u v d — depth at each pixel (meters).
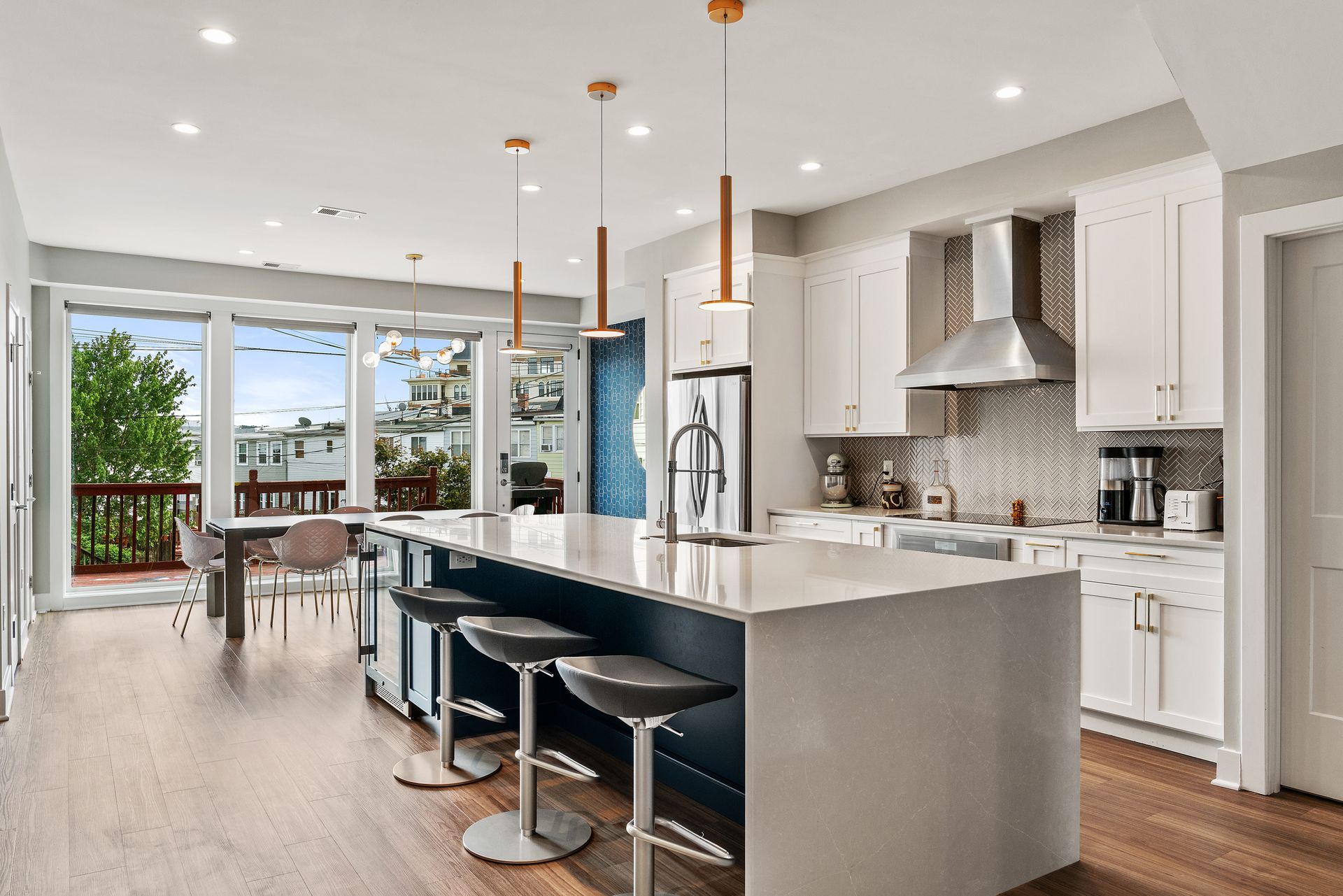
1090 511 4.45
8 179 4.35
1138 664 3.63
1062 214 4.53
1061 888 2.45
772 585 2.31
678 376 6.09
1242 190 3.21
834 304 5.34
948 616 2.32
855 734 2.14
